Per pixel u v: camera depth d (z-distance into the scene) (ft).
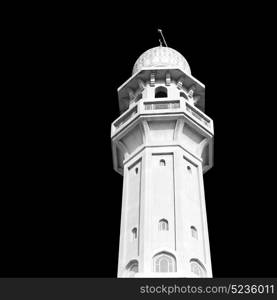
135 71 209.26
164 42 229.66
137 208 159.33
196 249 150.10
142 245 145.89
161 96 205.46
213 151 189.67
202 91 202.69
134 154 176.24
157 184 162.81
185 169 169.89
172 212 154.71
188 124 178.40
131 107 185.88
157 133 177.47
